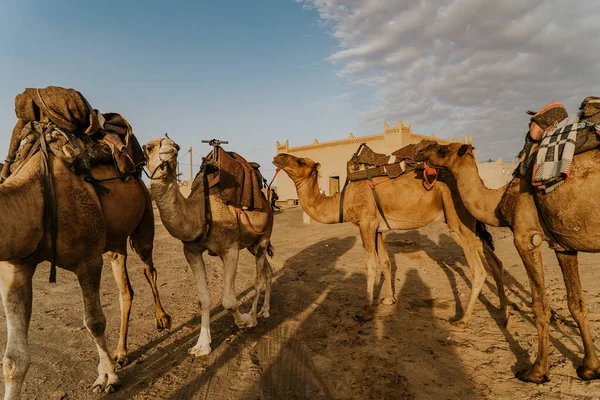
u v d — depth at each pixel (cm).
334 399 369
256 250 591
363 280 797
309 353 470
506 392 365
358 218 602
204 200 460
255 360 454
